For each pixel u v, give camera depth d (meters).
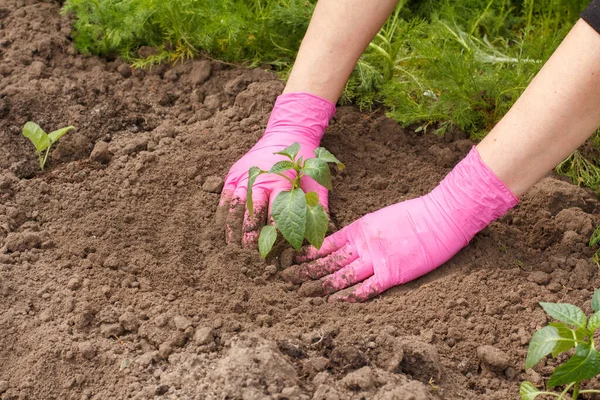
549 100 1.59
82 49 2.00
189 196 1.79
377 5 1.74
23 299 1.64
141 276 1.68
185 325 1.61
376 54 1.98
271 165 1.75
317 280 1.69
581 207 1.78
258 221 1.71
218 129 1.88
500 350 1.61
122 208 1.77
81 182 1.81
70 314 1.62
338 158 1.85
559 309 1.50
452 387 1.58
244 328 1.62
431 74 1.94
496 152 1.64
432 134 1.91
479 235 1.73
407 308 1.65
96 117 1.90
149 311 1.63
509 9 2.07
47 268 1.68
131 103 1.94
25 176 1.82
